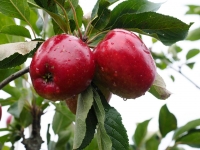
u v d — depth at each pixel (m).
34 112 0.56
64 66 0.32
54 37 0.34
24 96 0.58
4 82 0.39
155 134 0.68
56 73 0.32
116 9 0.39
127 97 0.36
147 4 0.40
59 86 0.33
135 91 0.35
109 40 0.34
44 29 0.52
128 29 0.38
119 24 0.37
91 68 0.33
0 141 0.58
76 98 0.39
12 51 0.33
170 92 0.42
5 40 0.51
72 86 0.33
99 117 0.33
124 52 0.33
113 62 0.33
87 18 0.43
